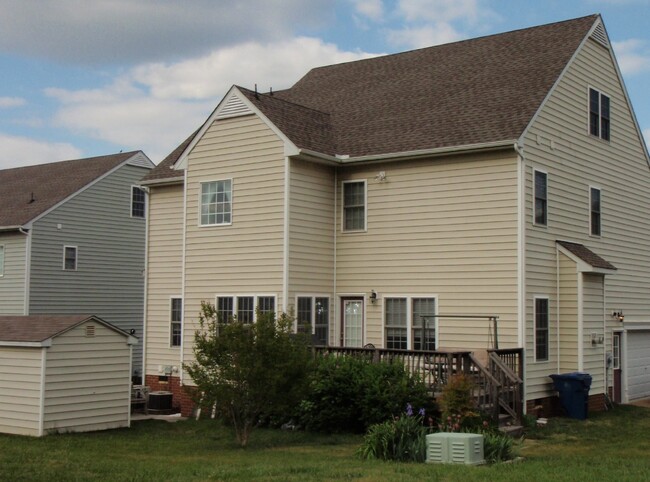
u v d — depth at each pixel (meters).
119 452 15.15
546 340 20.19
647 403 24.67
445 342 20.30
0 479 11.68
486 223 19.84
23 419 17.89
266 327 15.92
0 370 18.42
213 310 16.64
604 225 23.59
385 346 21.34
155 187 25.94
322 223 22.00
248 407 16.03
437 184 20.73
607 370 23.77
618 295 24.50
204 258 22.53
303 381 16.17
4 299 32.84
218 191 22.39
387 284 21.41
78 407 18.39
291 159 21.08
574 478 11.62
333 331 22.16
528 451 15.50
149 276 25.78
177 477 11.77
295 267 21.02
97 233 35.22
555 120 21.16
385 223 21.58
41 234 32.88
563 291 20.70
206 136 22.72
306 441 16.77
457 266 20.23
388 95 24.72
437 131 21.17
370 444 14.14
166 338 25.11
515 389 18.05
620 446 16.25
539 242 20.00
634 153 25.88
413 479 11.31
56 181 36.34
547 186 20.52
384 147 21.55
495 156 19.83
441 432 14.61
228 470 12.40
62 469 12.70
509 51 23.89
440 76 24.45
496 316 19.39
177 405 24.09
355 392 17.69
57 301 33.28
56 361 18.00
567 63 21.80
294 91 28.30
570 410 20.09
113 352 19.27
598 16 23.44
